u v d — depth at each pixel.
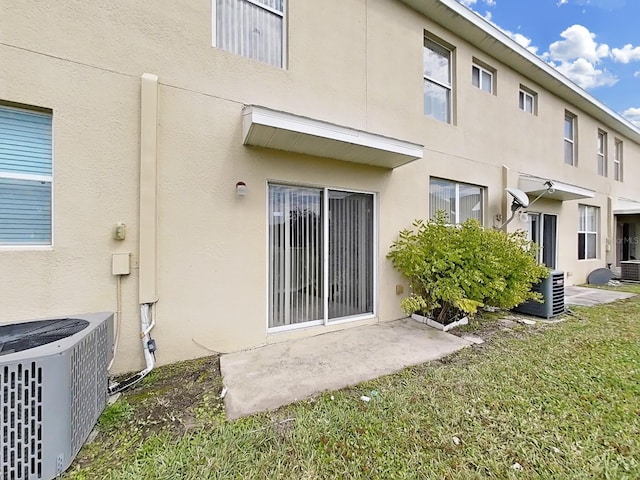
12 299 3.12
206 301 4.12
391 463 2.23
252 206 4.44
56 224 3.30
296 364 3.92
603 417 2.78
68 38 3.34
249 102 4.42
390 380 3.50
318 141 4.38
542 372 3.69
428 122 6.55
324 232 5.20
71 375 2.21
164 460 2.22
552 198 9.51
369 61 5.68
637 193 14.25
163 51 3.84
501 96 8.12
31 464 2.05
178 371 3.69
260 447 2.38
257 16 4.65
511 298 5.62
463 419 2.75
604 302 7.75
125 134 3.61
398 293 6.08
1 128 3.16
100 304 3.51
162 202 3.84
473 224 5.91
